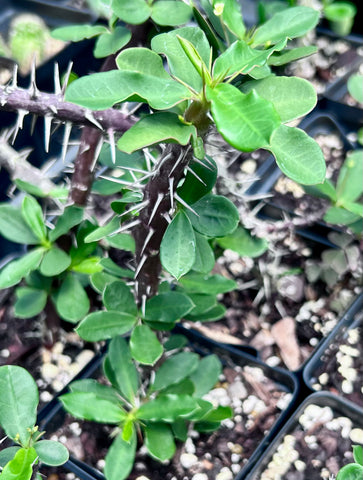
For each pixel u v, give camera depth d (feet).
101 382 0.84
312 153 0.45
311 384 0.85
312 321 0.93
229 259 0.99
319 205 1.06
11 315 0.94
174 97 0.47
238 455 0.79
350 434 0.79
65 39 0.68
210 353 0.89
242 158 1.16
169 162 0.54
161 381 0.74
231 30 0.57
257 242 0.81
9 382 0.61
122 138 0.45
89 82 0.46
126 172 0.80
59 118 0.57
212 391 0.85
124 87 0.47
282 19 0.57
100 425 0.82
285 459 0.77
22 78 1.26
